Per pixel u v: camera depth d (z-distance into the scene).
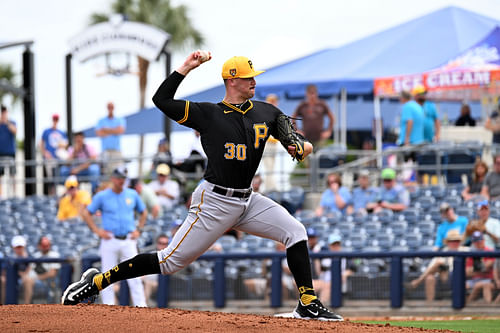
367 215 40.56
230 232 40.34
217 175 16.56
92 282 17.86
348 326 15.64
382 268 32.72
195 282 35.09
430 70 49.66
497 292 30.98
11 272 36.00
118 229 31.06
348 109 67.81
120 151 51.69
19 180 52.47
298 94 59.84
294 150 16.94
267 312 34.09
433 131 44.62
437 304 31.89
